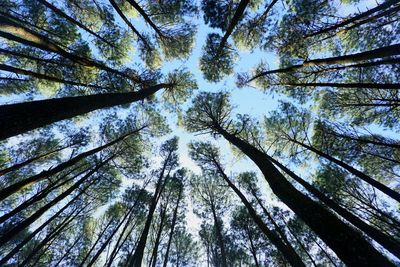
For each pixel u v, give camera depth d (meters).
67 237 17.86
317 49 10.95
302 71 11.30
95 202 16.66
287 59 11.88
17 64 10.71
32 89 11.72
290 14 10.34
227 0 10.59
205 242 19.67
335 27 8.59
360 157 12.00
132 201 17.86
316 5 9.62
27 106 4.02
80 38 11.12
